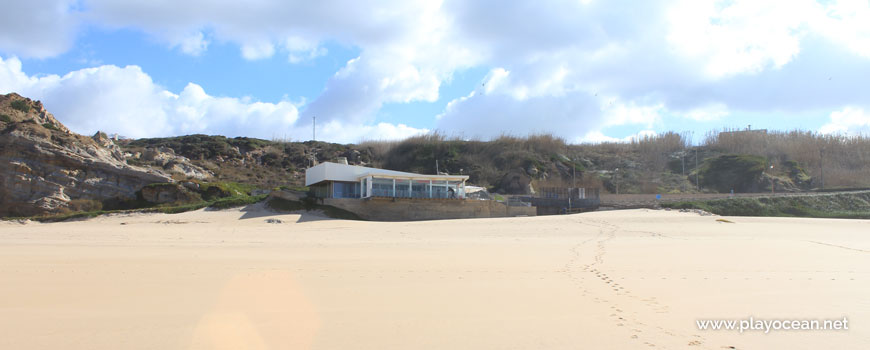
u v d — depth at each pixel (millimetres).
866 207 64312
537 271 16438
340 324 9375
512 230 36781
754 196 65188
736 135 105688
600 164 99188
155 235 33031
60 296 11531
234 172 83000
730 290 13109
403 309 10688
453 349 7895
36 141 50531
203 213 46812
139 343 8070
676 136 108250
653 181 88875
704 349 8039
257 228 39000
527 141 102750
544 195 65562
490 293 12547
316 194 56250
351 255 21375
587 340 8445
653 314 10367
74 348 7785
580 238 31906
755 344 8344
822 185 82750
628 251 23312
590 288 13336
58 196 49281
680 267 17656
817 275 15820
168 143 91062
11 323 9180
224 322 9453
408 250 23875
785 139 102125
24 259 18469
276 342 8203
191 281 13820
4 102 57688
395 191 53156
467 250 23875
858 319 10055
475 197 62844
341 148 105000
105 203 52094
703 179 87188
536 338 8531
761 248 24734
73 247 24875
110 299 11320
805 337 8789
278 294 12195
